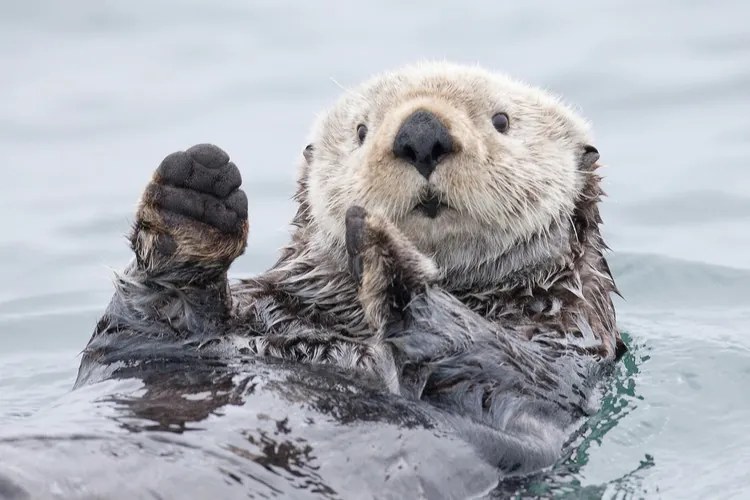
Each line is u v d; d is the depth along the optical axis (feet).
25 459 24.68
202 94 84.12
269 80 85.61
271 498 25.81
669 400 38.55
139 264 34.22
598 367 36.94
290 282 38.06
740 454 34.50
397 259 31.94
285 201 65.82
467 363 32.42
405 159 33.99
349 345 34.63
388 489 27.96
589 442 34.58
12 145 77.10
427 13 97.35
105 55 92.99
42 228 64.28
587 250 39.47
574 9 95.71
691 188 64.13
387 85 39.22
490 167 35.45
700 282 53.62
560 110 40.47
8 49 94.02
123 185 70.13
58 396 43.73
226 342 34.76
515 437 31.53
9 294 56.13
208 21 99.60
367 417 29.63
